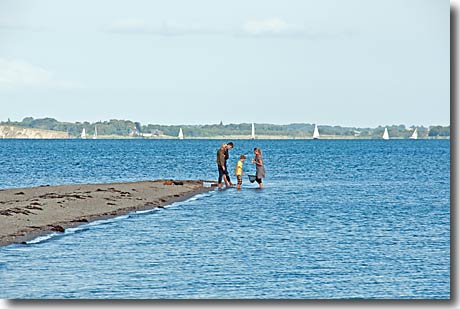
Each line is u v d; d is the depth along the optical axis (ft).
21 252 151.23
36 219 189.57
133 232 181.88
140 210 227.81
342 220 213.66
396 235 184.96
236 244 167.63
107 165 560.61
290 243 170.40
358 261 150.20
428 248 166.09
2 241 161.27
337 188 338.13
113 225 192.95
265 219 212.64
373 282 131.95
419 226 202.39
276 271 139.64
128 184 309.83
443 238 180.34
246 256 153.48
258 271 139.44
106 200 240.73
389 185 364.38
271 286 128.67
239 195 287.28
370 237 180.65
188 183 329.31
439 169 539.29
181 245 164.66
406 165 602.03
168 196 271.69
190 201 261.24
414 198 290.35
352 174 464.24
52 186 291.79
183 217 213.87
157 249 159.43
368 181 394.93
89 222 195.93
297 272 139.64
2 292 120.78
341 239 177.37
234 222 204.95
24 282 127.65
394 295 123.75
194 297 120.78
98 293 121.90
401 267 145.18
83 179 397.60
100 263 143.33
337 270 141.69
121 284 127.75
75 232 178.60
